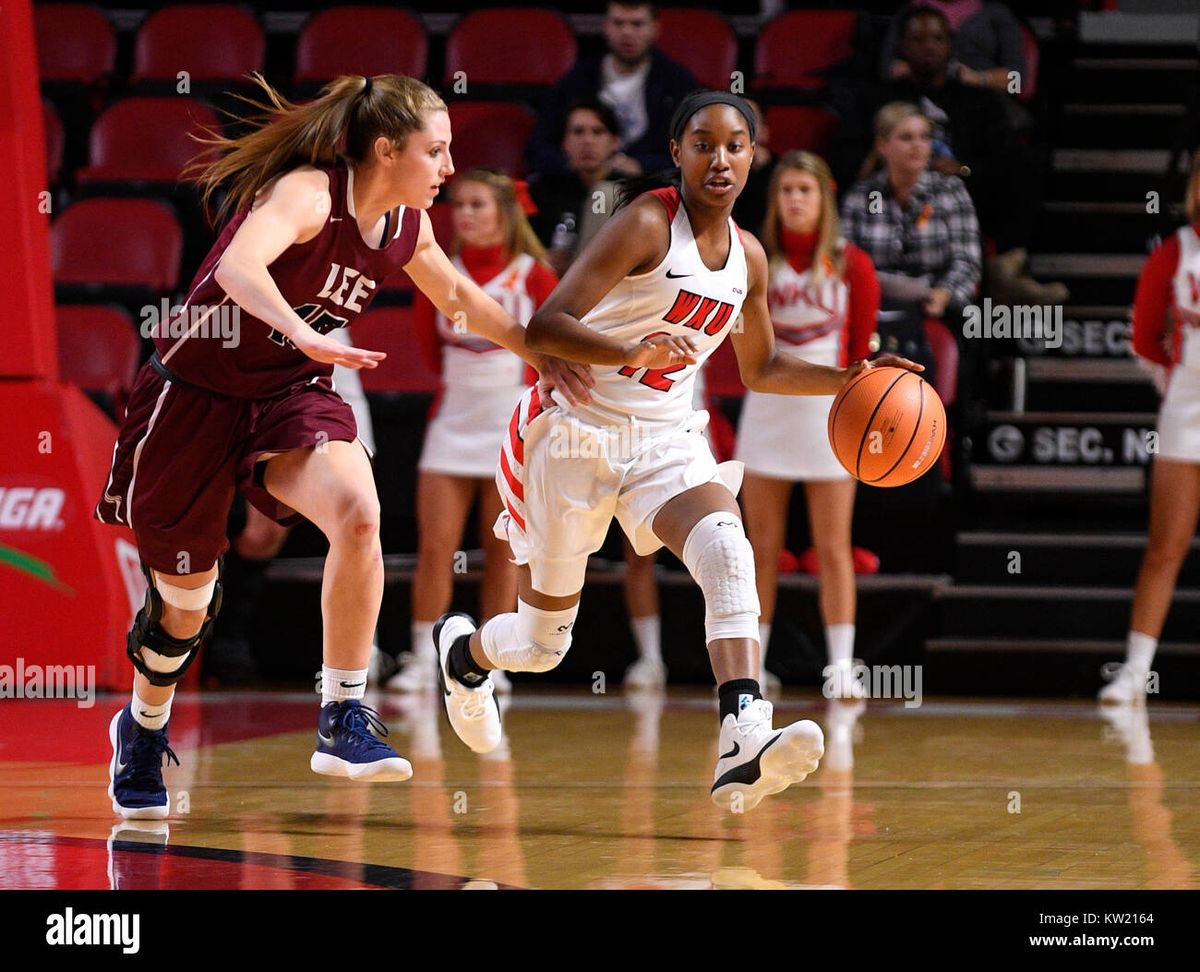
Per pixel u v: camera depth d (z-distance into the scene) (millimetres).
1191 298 7641
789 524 9156
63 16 12281
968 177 10000
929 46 10148
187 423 4180
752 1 12844
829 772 5531
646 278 4160
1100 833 4328
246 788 5082
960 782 5289
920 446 4328
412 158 4062
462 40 11773
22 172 7738
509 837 4219
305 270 4074
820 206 7574
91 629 7805
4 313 7883
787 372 4562
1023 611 8633
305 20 12508
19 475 7957
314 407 4188
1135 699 8023
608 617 8758
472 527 9312
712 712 7422
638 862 3883
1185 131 10766
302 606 8836
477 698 4863
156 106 10867
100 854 3936
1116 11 12547
